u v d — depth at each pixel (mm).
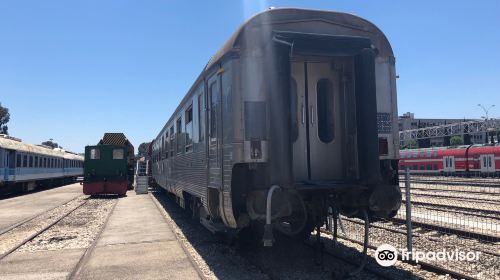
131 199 21859
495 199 16484
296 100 6348
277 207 5359
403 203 14930
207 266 6758
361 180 5855
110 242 8992
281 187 5406
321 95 6594
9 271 6738
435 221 10516
